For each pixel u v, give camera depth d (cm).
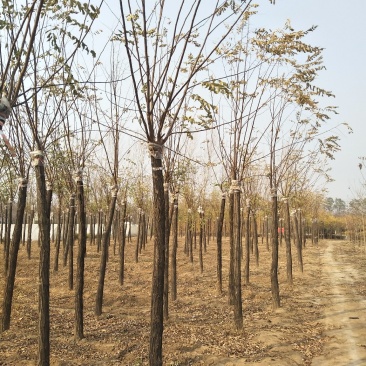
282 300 1184
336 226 5419
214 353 711
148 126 495
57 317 970
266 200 2023
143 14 449
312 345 779
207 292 1274
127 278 1514
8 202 1728
